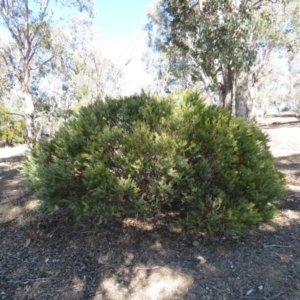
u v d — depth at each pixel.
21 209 3.20
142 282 1.94
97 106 2.70
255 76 16.41
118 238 2.41
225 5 5.69
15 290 1.93
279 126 16.06
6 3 9.15
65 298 1.84
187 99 2.66
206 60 7.79
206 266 2.06
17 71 9.95
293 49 12.09
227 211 2.11
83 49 14.35
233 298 1.75
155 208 2.27
